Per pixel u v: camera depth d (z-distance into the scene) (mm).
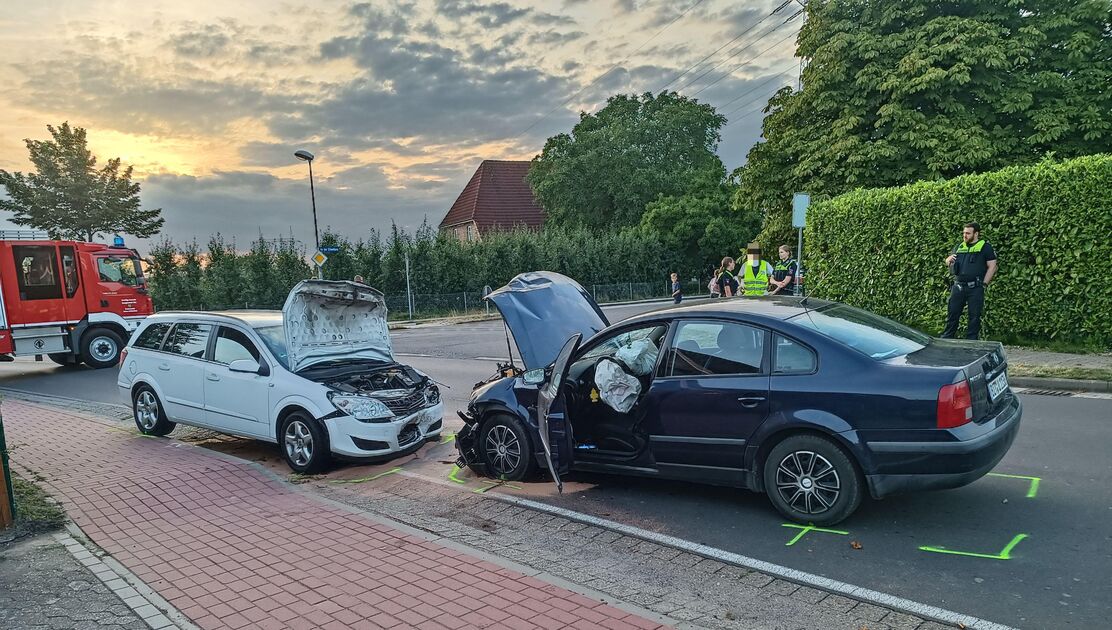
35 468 7102
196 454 7656
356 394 7059
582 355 5980
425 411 7566
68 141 34406
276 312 8594
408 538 4879
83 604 3887
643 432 5516
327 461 7105
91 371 16281
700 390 5227
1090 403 7906
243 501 5879
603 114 50531
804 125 21172
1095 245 10656
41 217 33344
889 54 18938
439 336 23609
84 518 5453
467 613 3674
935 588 3881
